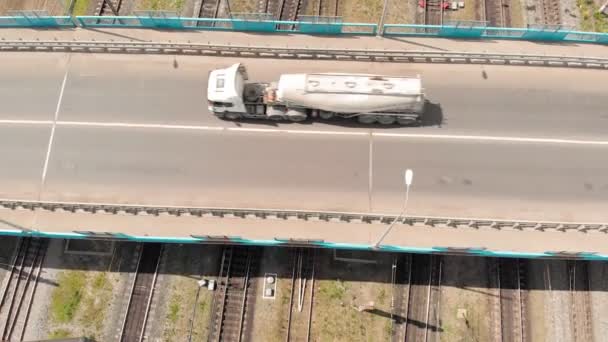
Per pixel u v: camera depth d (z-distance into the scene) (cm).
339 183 2353
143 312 2628
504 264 2664
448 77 2520
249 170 2389
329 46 2567
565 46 2552
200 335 2591
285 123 2464
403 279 2661
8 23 2659
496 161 2377
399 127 2442
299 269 2694
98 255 2741
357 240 2222
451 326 2578
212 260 2720
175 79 2559
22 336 2595
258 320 2612
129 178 2398
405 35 2589
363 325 2597
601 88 2494
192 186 2372
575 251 2195
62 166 2433
